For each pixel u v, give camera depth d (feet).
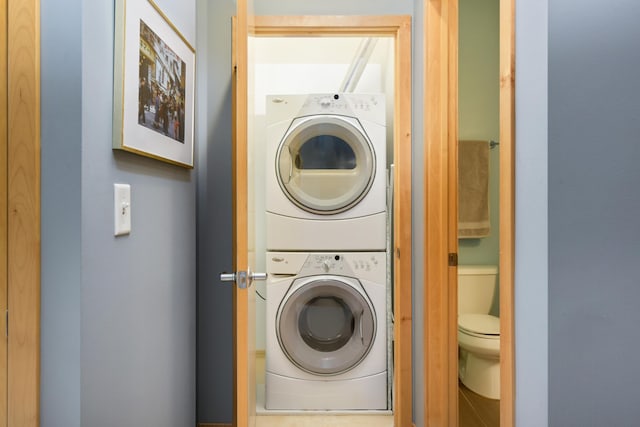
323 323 7.17
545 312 2.59
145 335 3.74
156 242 4.01
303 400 6.95
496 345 6.86
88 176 2.73
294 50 9.44
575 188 2.55
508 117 2.96
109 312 3.04
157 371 4.06
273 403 6.96
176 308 4.68
